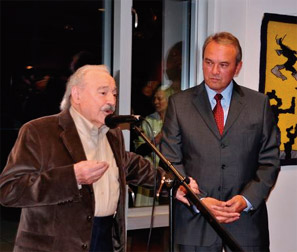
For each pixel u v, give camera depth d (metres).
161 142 2.55
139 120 2.07
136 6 3.51
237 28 3.38
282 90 3.51
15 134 5.66
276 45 3.47
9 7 5.55
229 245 1.85
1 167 5.68
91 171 1.93
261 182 2.46
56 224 2.01
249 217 2.49
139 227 3.57
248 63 3.41
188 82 3.63
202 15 3.49
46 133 2.05
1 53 5.52
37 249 2.00
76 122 2.12
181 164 2.49
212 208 2.35
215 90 2.53
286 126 3.54
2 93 5.53
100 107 2.08
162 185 2.06
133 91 3.49
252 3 3.41
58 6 5.45
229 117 2.49
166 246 3.89
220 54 2.44
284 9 3.51
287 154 3.55
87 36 5.05
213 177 2.45
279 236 3.58
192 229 2.45
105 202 2.09
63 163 2.02
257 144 2.52
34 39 5.55
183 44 3.64
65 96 2.18
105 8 3.39
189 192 2.00
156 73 3.58
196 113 2.51
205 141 2.47
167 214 3.67
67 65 5.43
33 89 5.12
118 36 3.28
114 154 2.22
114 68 3.32
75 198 1.95
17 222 5.13
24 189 1.94
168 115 2.57
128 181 2.39
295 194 3.62
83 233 2.02
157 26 3.58
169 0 3.62
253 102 2.55
